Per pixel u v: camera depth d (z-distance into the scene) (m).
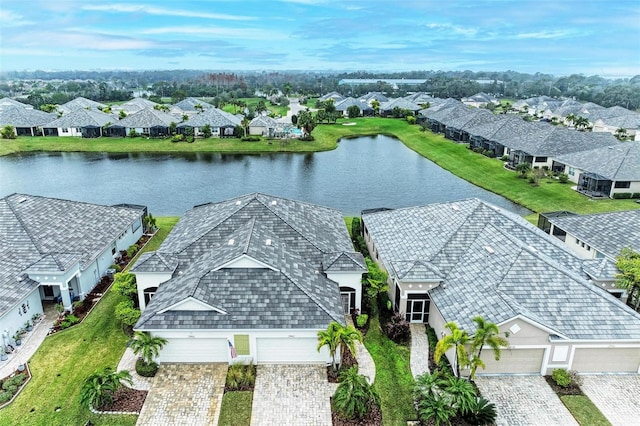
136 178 83.75
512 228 39.56
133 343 29.39
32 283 34.94
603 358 29.88
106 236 43.25
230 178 84.19
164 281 35.59
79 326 34.84
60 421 25.88
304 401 27.59
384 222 45.50
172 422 25.89
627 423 26.06
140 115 121.62
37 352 31.81
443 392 26.11
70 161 97.12
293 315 30.12
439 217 41.97
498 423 26.00
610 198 69.62
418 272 34.59
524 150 87.94
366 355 32.03
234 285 31.53
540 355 29.72
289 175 86.94
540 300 30.78
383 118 163.50
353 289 36.09
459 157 100.31
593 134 91.81
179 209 66.44
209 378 29.50
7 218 40.72
